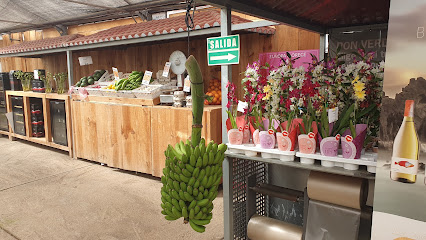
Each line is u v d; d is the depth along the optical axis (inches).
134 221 124.4
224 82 81.4
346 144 64.2
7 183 169.6
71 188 160.4
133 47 221.5
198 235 113.3
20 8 228.5
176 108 157.1
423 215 47.4
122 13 230.8
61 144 223.6
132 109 174.6
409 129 47.4
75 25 273.0
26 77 254.8
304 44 155.8
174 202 53.3
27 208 137.9
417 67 45.8
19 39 332.5
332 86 70.4
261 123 77.9
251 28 147.3
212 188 54.6
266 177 102.3
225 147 56.8
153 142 167.5
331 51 116.0
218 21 138.9
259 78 77.2
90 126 198.1
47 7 224.5
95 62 247.8
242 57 174.7
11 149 244.8
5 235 115.5
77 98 207.2
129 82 184.4
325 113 67.5
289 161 71.9
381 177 50.5
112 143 186.9
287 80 74.0
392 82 47.9
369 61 69.7
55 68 287.4
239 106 80.3
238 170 87.7
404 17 45.9
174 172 53.8
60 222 124.6
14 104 260.1
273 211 102.8
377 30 107.3
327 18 100.0
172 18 184.9
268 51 166.2
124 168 183.3
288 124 70.9
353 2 81.3
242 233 92.3
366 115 69.3
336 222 70.4
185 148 51.6
